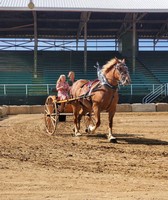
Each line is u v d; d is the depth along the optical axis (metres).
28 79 42.12
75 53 48.03
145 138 14.66
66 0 38.78
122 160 10.47
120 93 38.66
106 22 44.88
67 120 21.77
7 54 46.38
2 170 9.33
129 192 7.44
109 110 13.66
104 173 9.02
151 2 38.75
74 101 14.92
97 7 36.91
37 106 30.97
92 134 15.66
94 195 7.25
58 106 15.58
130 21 42.84
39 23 44.91
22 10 36.00
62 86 15.63
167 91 37.44
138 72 44.09
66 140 14.09
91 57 47.56
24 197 7.14
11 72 43.22
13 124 20.39
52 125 15.91
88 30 48.12
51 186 7.89
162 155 11.18
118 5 37.88
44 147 12.55
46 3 37.31
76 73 43.81
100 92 13.32
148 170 9.29
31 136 15.23
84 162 10.23
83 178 8.55
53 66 44.81
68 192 7.45
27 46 48.00
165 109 31.77
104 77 13.41
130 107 31.48
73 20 42.62
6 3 36.69
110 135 13.77
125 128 18.09
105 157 10.88
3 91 39.06
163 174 8.89
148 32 49.66
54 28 46.88
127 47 48.09
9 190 7.61
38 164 9.99
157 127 18.61
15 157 10.89
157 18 44.78
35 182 8.21
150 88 39.84
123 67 13.08
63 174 8.92
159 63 46.34
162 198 7.04
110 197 7.11
